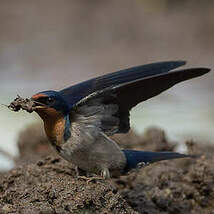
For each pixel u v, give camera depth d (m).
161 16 27.14
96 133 9.62
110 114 9.69
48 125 9.66
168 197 11.69
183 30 26.30
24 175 10.66
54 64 25.06
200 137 17.11
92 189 9.57
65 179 9.88
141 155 10.44
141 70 10.20
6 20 27.67
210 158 12.70
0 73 24.48
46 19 27.73
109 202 9.55
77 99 10.09
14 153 15.90
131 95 9.57
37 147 14.81
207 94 22.12
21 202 9.65
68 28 27.14
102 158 9.77
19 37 26.84
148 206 11.16
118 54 25.48
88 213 9.39
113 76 10.30
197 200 11.94
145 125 18.66
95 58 25.28
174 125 18.59
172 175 12.30
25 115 19.81
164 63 10.16
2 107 20.56
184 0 27.44
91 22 27.31
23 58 25.55
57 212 9.26
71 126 9.59
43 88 23.34
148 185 11.79
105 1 28.27
